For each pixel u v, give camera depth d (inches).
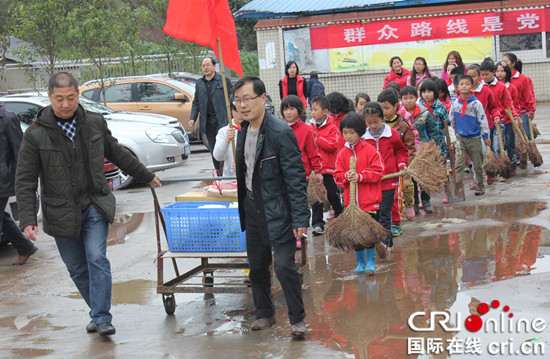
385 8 811.4
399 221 270.8
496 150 366.3
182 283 217.2
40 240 324.5
